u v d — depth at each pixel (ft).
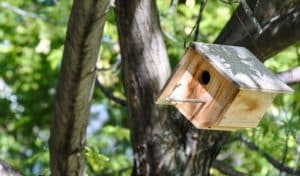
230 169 28.32
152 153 23.76
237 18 22.65
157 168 23.67
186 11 35.09
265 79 18.89
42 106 51.62
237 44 22.44
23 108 52.31
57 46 36.91
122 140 43.04
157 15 23.62
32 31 42.09
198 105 19.35
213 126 19.11
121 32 23.48
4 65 48.06
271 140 29.19
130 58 23.49
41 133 51.93
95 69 17.89
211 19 36.50
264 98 19.06
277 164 28.91
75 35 16.74
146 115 23.79
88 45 16.92
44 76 48.67
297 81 24.71
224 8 36.99
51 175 20.61
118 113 47.26
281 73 24.76
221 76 18.79
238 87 18.19
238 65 19.04
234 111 18.85
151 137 23.77
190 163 23.62
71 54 17.21
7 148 49.90
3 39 44.34
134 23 23.15
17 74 49.08
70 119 18.67
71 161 19.74
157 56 23.47
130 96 23.88
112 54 36.17
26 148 51.37
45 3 46.83
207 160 23.91
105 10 16.30
